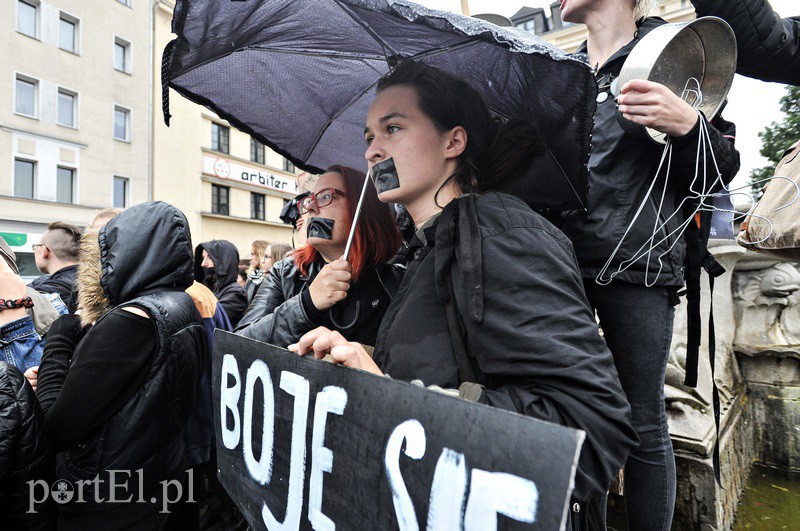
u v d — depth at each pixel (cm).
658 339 124
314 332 81
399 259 136
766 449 260
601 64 136
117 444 116
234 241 2131
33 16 1617
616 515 194
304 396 80
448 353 77
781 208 116
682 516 184
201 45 102
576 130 93
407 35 91
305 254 146
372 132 97
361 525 67
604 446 64
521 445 49
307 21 100
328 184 127
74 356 118
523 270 70
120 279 130
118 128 1850
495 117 107
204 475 197
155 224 133
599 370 66
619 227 121
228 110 125
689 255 124
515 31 84
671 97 99
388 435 64
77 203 1723
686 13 1309
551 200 114
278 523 83
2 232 1533
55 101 1666
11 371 107
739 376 268
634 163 119
